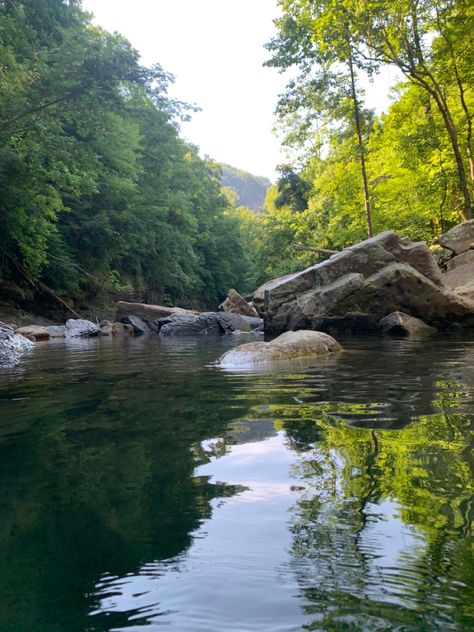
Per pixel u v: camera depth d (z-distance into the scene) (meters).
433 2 16.61
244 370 5.20
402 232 23.70
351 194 24.28
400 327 10.25
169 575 1.10
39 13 19.08
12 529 1.39
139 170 27.75
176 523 1.40
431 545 1.21
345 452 2.06
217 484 1.73
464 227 16.62
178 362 6.46
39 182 15.98
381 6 16.08
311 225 33.69
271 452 2.11
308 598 1.00
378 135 22.80
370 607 0.96
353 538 1.26
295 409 3.04
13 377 5.25
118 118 22.92
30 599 1.03
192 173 43.56
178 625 0.92
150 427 2.71
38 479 1.85
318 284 12.40
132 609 0.98
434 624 0.90
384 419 2.66
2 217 17.45
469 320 11.20
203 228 45.88
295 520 1.39
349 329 11.49
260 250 44.62
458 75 18.45
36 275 19.77
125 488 1.72
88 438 2.49
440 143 19.55
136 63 12.45
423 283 11.06
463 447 2.06
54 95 12.73
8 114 12.80
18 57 15.14
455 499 1.51
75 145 14.73
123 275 30.30
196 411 3.11
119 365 6.30
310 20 19.19
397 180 22.62
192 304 43.06
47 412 3.23
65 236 23.36
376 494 1.57
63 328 16.22
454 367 4.80
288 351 6.20
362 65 18.41
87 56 12.09
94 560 1.19
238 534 1.31
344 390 3.67
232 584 1.06
